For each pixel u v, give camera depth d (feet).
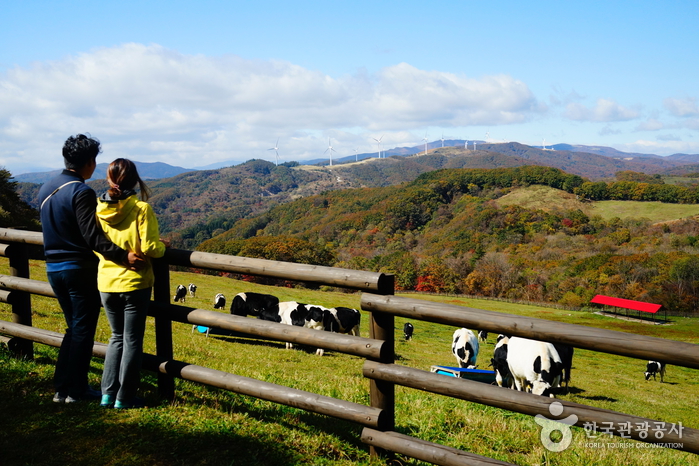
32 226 178.09
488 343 116.78
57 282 13.06
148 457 10.89
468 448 14.05
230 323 12.82
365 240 479.00
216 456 11.10
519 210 475.72
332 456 11.80
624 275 288.10
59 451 10.95
